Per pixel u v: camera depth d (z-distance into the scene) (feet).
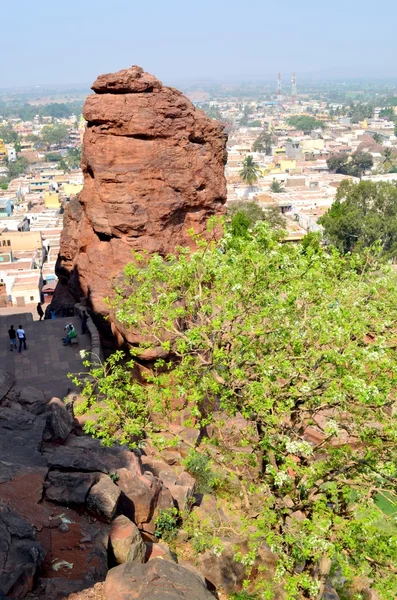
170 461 70.74
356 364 47.03
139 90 84.33
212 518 57.57
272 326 52.37
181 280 56.75
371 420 53.31
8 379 78.33
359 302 54.44
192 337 50.39
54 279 280.51
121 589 40.40
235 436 68.80
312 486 50.80
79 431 68.08
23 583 39.09
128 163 84.94
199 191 89.92
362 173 597.93
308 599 50.80
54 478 52.16
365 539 46.70
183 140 87.15
